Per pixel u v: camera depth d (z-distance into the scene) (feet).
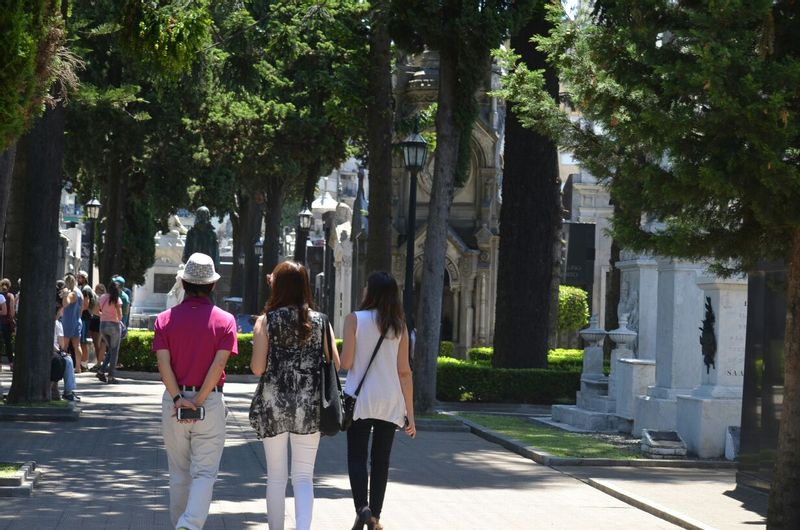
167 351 46.42
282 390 47.60
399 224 239.09
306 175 258.37
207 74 151.12
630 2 49.24
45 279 106.11
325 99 224.53
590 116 58.18
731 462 86.74
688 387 99.66
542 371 143.23
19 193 154.51
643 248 53.47
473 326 247.09
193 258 47.24
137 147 191.52
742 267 53.88
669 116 46.42
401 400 53.16
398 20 114.93
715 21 44.47
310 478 48.26
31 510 57.52
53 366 108.27
